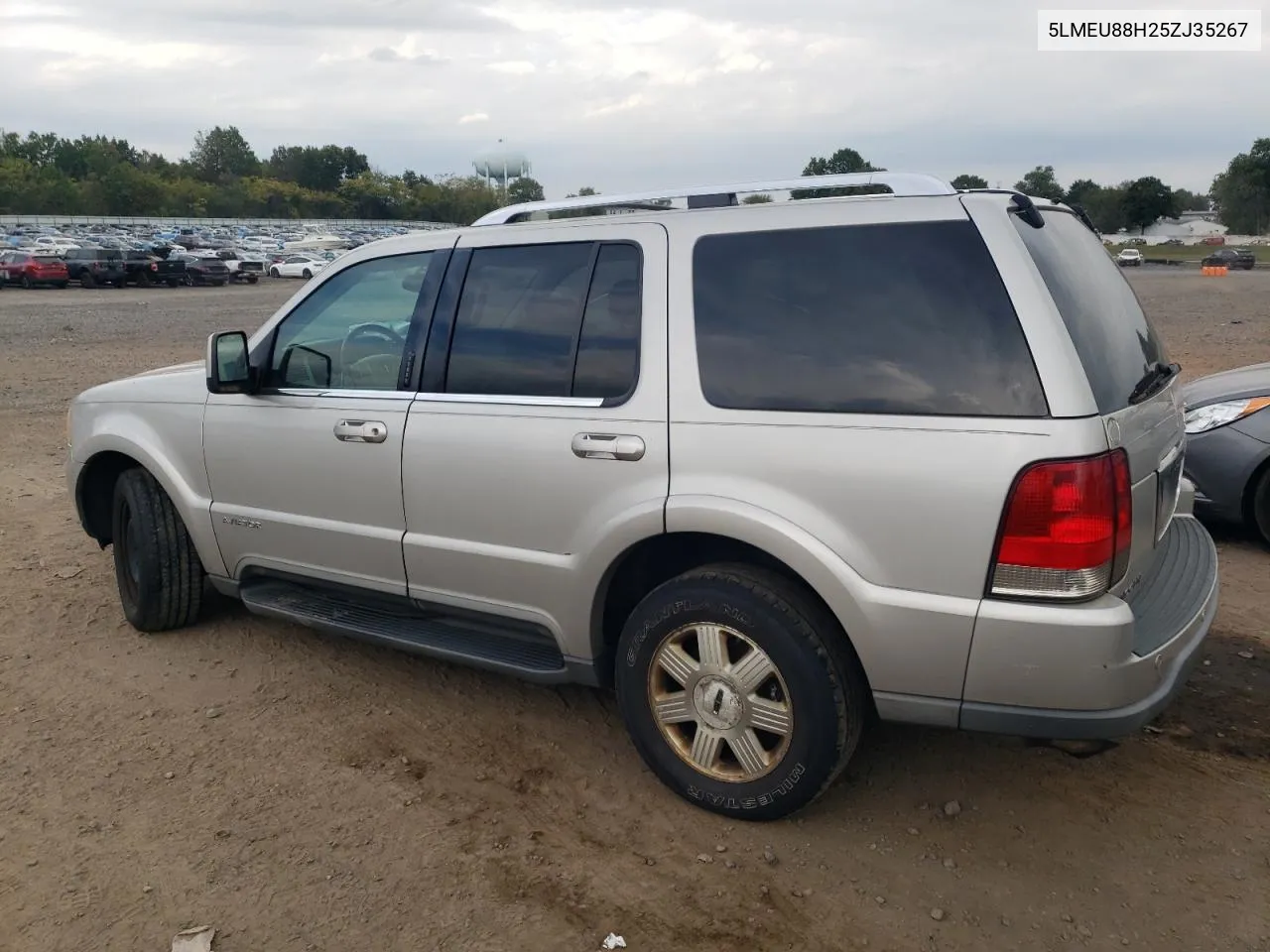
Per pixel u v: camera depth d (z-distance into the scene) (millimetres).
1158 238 119312
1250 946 2699
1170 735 3785
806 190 3234
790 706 3051
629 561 3445
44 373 14711
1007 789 3461
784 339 3053
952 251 2869
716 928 2814
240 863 3117
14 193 112125
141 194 122812
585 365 3400
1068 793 3428
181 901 2943
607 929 2814
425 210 147375
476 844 3205
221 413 4371
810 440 2945
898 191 3053
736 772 3252
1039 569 2686
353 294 4070
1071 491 2645
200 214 128250
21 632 4969
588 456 3311
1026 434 2684
